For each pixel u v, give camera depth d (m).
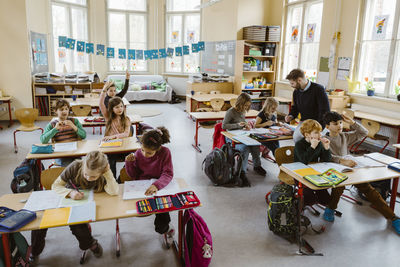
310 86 3.69
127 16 10.98
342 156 3.28
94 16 10.30
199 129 7.16
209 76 8.66
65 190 2.27
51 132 3.43
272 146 4.61
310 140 2.99
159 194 2.29
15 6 7.11
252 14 8.47
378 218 3.28
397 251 2.71
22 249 2.26
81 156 3.22
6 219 1.85
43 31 8.49
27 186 3.09
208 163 3.99
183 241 2.44
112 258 2.55
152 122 7.71
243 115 4.41
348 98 6.35
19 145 5.63
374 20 6.00
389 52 5.74
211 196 3.72
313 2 7.35
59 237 2.82
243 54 8.14
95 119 4.64
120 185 2.47
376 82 6.07
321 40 7.04
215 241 2.81
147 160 2.54
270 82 8.77
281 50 8.47
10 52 7.29
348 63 6.43
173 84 11.55
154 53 7.29
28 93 7.56
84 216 1.97
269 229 2.98
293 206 2.80
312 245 2.78
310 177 2.60
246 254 2.63
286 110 8.09
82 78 8.20
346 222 3.18
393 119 5.36
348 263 2.54
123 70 11.38
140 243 2.77
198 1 10.54
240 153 4.02
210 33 9.51
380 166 3.03
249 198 3.69
